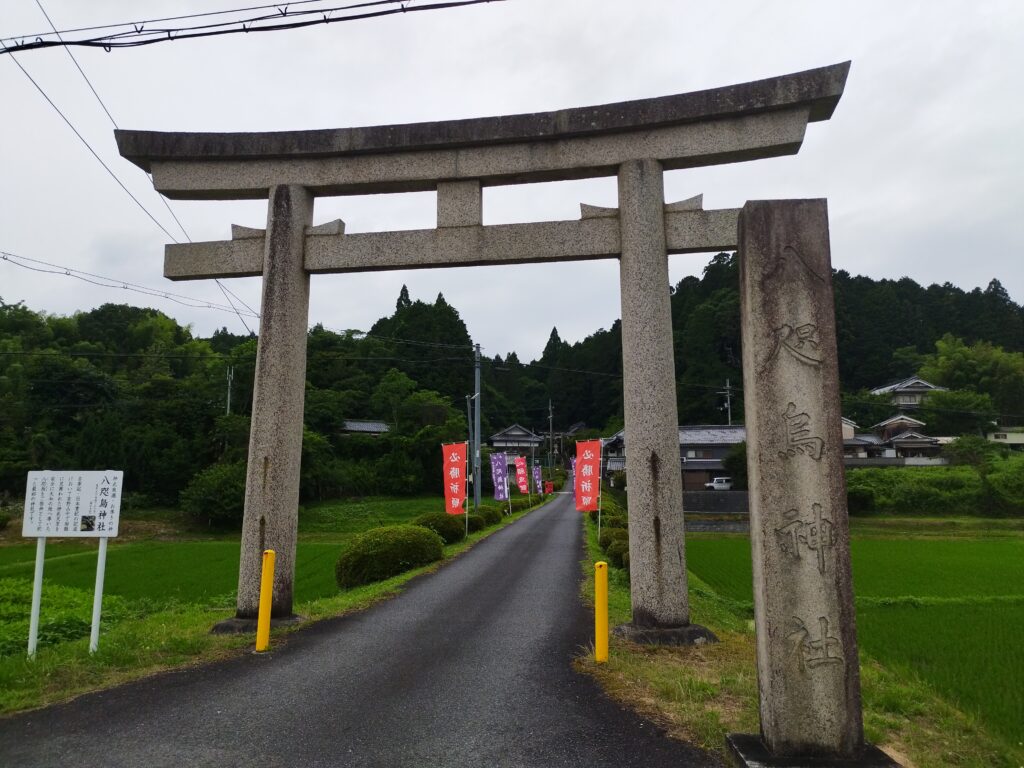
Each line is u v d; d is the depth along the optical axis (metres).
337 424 59.62
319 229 10.17
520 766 4.87
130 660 7.80
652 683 6.79
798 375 5.05
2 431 47.69
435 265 9.95
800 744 4.61
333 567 23.12
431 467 57.94
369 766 4.87
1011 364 65.88
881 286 81.88
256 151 10.21
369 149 9.99
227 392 55.75
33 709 6.16
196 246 10.45
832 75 8.68
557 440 89.94
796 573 4.80
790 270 5.20
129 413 53.25
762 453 4.98
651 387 8.91
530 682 7.06
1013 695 8.20
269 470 9.77
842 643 4.70
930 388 65.94
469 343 71.81
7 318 61.03
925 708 6.91
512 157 9.77
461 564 19.19
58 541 34.28
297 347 10.04
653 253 9.12
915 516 45.84
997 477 48.03
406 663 7.89
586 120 9.41
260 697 6.52
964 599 16.39
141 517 43.62
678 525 8.77
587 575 16.88
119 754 5.09
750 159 9.36
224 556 26.91
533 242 9.62
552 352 103.56
